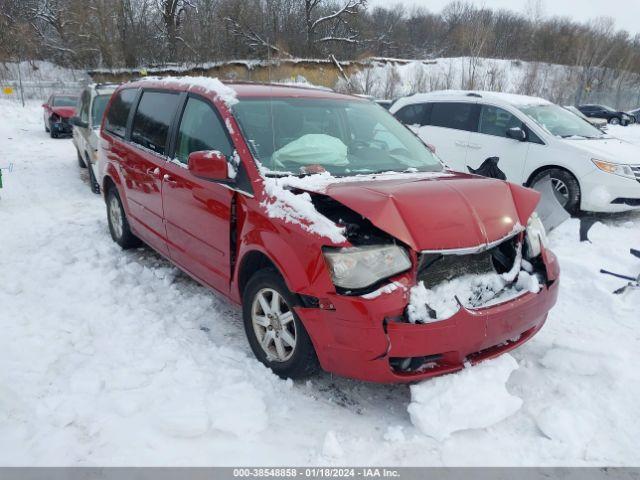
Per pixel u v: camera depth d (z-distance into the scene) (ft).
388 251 9.20
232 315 13.76
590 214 26.25
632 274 17.13
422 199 9.71
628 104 122.11
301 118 13.09
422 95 31.50
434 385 9.25
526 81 104.68
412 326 8.73
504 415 9.26
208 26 133.18
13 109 79.46
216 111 12.73
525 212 10.73
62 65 127.44
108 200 19.88
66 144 51.96
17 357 11.23
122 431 8.97
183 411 9.29
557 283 10.91
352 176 11.62
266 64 124.67
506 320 9.53
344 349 9.11
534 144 25.54
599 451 8.80
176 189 13.57
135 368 10.91
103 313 13.58
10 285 15.39
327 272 9.09
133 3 129.08
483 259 10.25
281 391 10.28
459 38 141.90
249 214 10.78
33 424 9.12
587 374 10.91
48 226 22.57
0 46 119.55
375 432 9.17
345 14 149.79
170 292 15.24
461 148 28.32
